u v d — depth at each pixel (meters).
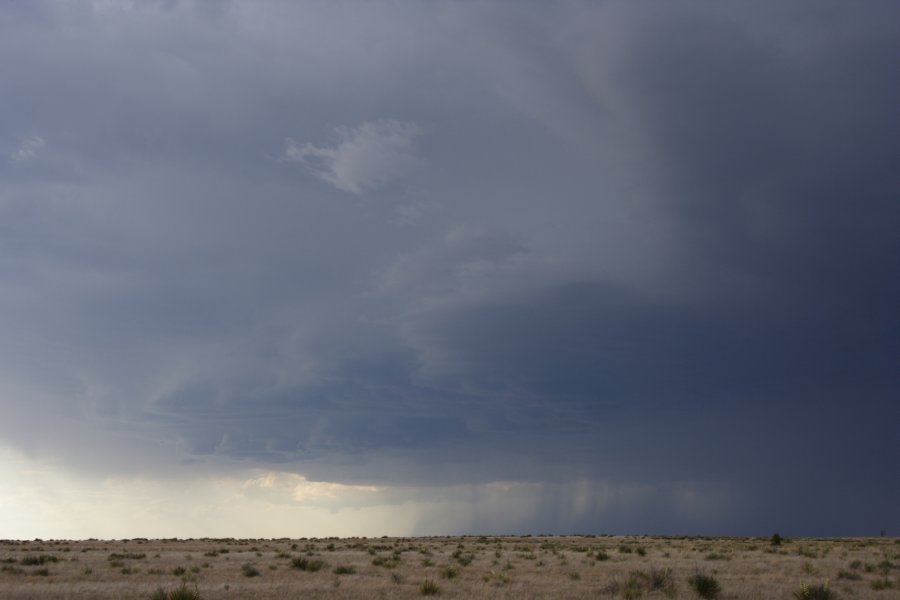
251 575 32.16
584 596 22.50
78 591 24.33
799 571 32.16
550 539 92.00
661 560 40.91
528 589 24.47
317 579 29.89
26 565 37.69
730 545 61.75
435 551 55.50
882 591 24.34
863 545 62.78
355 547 64.19
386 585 26.59
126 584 27.11
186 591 22.09
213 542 81.56
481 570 34.31
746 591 23.64
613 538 94.25
